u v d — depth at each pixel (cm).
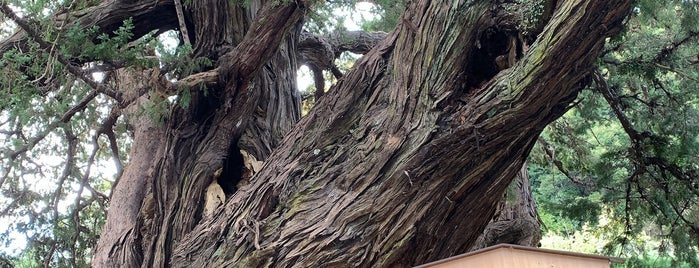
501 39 550
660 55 677
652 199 741
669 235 763
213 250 575
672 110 701
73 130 905
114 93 693
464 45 542
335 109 603
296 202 558
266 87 805
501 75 511
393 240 515
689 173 703
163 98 670
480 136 506
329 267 511
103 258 729
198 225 632
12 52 591
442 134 516
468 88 552
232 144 741
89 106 787
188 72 703
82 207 1041
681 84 716
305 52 981
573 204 850
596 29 467
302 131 621
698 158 704
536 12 506
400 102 554
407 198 518
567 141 931
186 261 584
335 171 559
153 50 770
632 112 759
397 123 545
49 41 590
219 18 744
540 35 484
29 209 970
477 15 542
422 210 519
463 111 516
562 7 473
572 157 924
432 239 532
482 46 555
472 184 530
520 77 490
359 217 520
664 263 804
